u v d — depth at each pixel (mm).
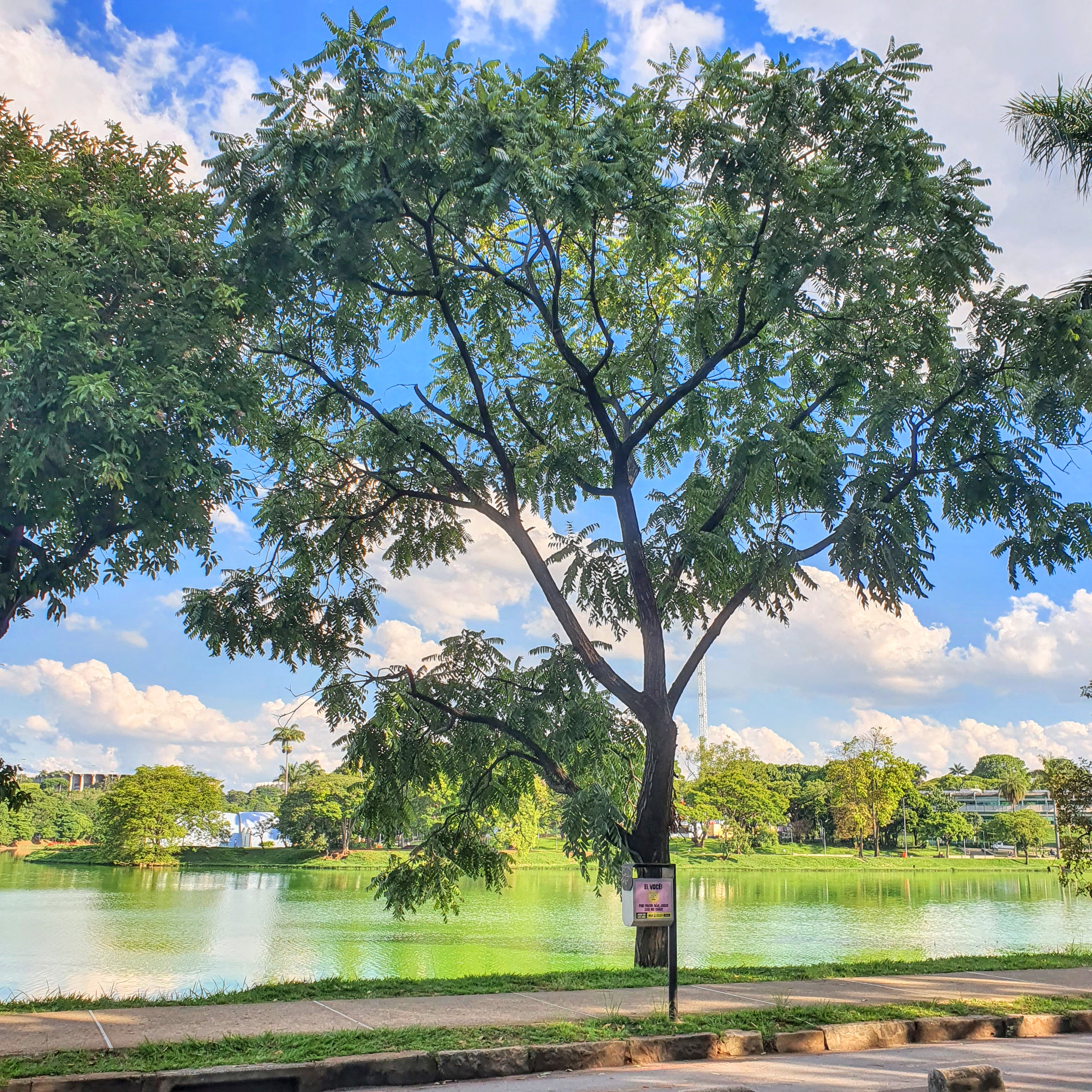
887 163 14141
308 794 100500
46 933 33438
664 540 17328
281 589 17734
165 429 11172
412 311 18266
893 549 15438
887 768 124250
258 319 15617
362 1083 7539
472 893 59750
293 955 27078
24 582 12367
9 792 13148
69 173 12531
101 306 10742
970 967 14539
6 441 9719
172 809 91000
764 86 14352
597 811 15398
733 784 118562
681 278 18375
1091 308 15344
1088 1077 7664
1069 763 21703
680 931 35812
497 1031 8734
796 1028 9422
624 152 13641
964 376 16328
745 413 17000
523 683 18531
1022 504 15711
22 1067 7156
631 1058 8523
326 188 14289
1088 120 14805
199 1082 7102
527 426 18859
